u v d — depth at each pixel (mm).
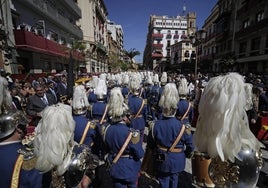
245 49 25172
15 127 1450
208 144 1222
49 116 1348
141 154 2723
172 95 2836
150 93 8156
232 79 1146
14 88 6168
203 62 36219
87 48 38812
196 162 1443
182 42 59156
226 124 1110
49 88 8148
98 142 3363
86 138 3377
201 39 13406
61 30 25641
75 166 1431
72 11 31156
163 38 88250
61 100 8508
